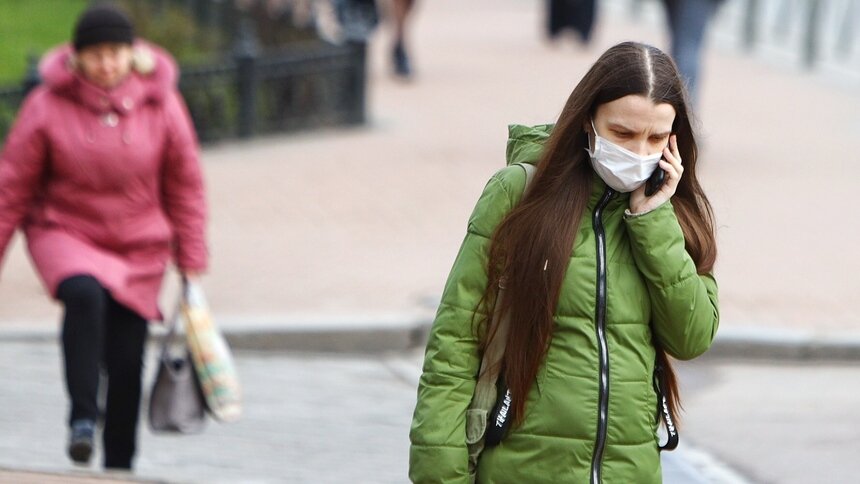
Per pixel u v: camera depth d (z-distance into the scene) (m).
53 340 30.69
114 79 21.06
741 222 40.88
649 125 12.03
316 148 51.41
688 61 49.00
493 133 53.94
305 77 54.00
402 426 26.42
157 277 21.84
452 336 12.57
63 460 23.61
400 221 40.81
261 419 26.56
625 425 12.38
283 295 33.44
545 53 73.12
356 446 25.08
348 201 43.12
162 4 65.19
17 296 33.19
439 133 53.88
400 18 64.06
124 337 21.36
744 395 28.61
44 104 21.31
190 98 51.34
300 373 29.73
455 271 12.66
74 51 21.09
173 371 21.61
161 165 21.95
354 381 29.36
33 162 21.20
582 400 12.30
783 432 26.06
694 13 48.91
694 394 28.75
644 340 12.55
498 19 86.62
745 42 76.44
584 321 12.37
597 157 12.20
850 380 29.78
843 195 44.62
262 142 52.69
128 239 21.47
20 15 68.56
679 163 12.41
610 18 87.56
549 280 12.25
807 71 70.62
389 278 34.97
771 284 34.81
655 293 12.48
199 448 24.78
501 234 12.42
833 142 53.34
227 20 63.53
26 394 27.38
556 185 12.38
